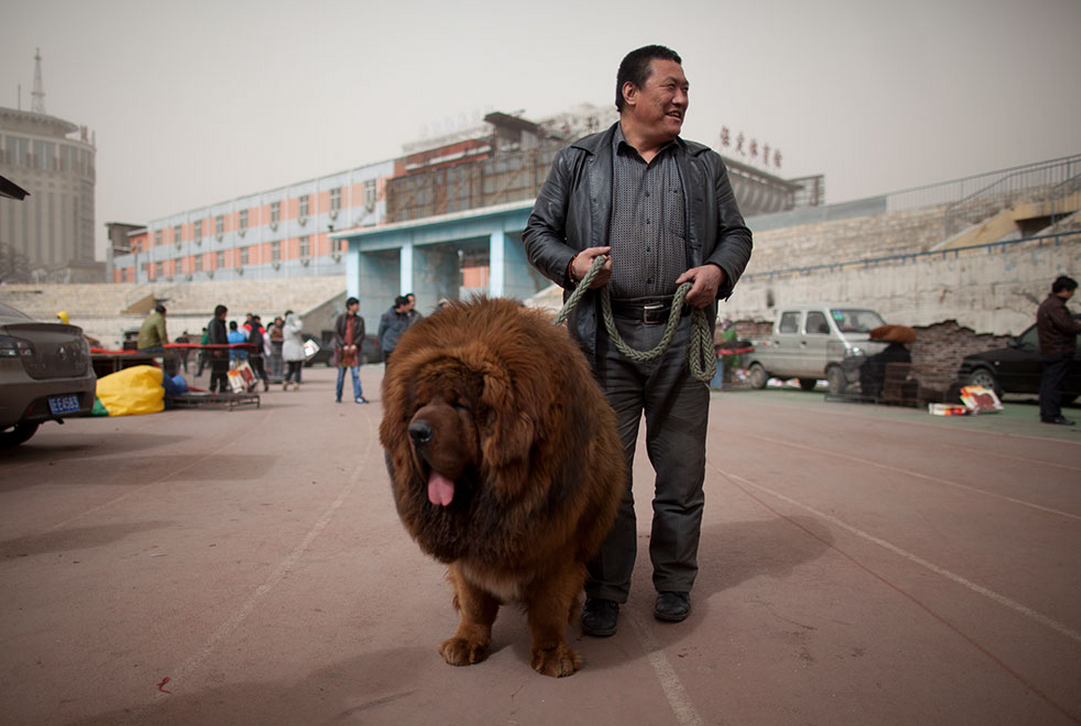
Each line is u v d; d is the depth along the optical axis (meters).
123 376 11.01
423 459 2.08
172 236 72.06
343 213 54.03
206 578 3.48
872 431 9.20
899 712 2.25
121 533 4.25
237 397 11.74
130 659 2.58
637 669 2.57
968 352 15.43
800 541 4.26
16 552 3.86
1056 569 3.73
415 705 2.28
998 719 2.21
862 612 3.13
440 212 32.97
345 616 3.03
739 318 21.16
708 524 4.66
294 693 2.35
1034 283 14.22
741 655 2.69
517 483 2.11
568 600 2.57
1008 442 8.24
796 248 26.50
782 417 10.87
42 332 6.75
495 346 2.11
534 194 29.28
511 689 2.41
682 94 2.96
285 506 4.98
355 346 13.10
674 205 3.00
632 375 3.05
